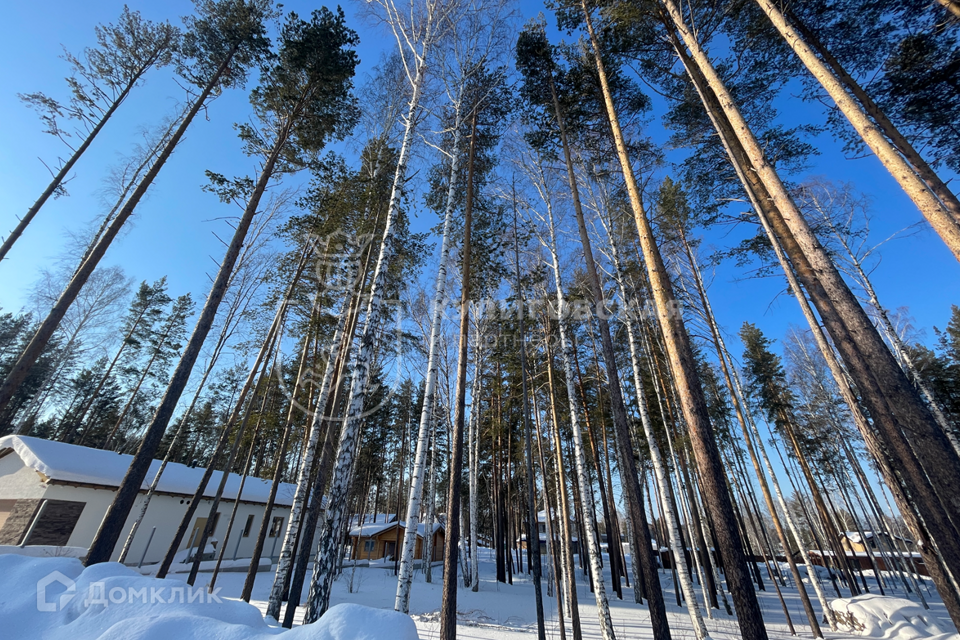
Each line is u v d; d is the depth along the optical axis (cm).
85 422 2838
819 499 2108
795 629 1188
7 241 951
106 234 871
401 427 3075
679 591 1611
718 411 1923
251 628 286
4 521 1350
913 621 1008
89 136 1110
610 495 1981
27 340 2708
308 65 1113
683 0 953
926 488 532
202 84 1138
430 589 1675
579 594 1722
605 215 1229
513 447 2241
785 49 942
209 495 1864
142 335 2577
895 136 869
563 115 1140
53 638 276
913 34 834
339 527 702
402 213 1289
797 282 888
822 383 2220
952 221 470
